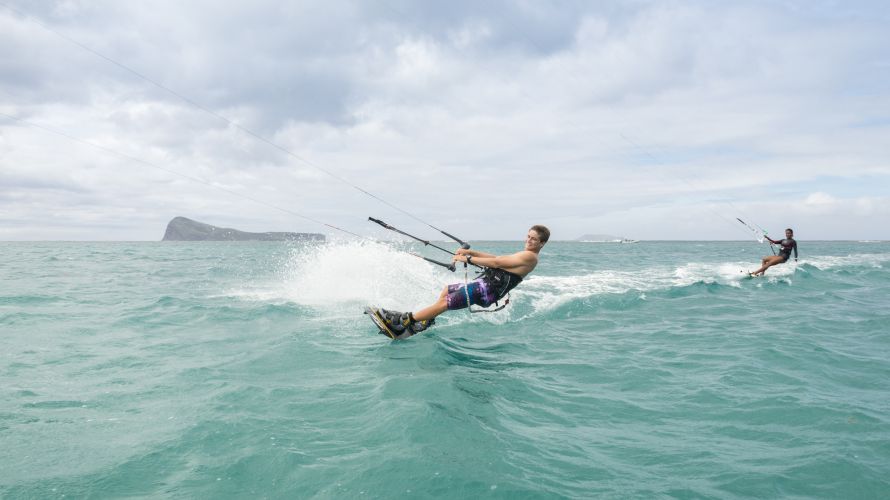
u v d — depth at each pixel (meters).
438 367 5.51
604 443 3.67
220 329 7.41
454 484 2.93
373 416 3.95
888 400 4.62
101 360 5.62
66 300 10.20
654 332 7.87
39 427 3.69
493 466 3.19
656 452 3.52
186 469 3.07
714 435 3.85
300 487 2.86
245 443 3.43
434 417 3.92
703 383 5.16
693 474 3.19
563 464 3.29
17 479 2.92
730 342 7.11
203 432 3.61
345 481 2.93
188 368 5.32
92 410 4.05
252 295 10.80
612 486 3.01
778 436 3.82
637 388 5.00
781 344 6.93
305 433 3.61
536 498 2.82
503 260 6.88
